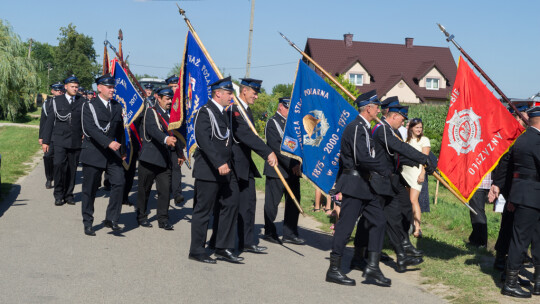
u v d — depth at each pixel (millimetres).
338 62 52188
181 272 5453
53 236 6602
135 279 5133
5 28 42312
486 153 5879
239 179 6215
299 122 6340
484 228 7266
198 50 6723
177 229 7512
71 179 8766
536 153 5168
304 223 8602
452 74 53469
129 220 7910
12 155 15273
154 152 7270
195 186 6086
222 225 6035
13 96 41156
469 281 5656
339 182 5523
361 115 5594
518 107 7043
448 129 5898
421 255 6453
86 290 4730
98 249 6133
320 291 5133
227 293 4898
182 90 6699
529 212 5152
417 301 5016
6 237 6426
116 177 6895
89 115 6652
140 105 7734
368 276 5465
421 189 7898
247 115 6562
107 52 9211
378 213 5523
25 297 4457
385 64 52875
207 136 5625
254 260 6172
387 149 5656
